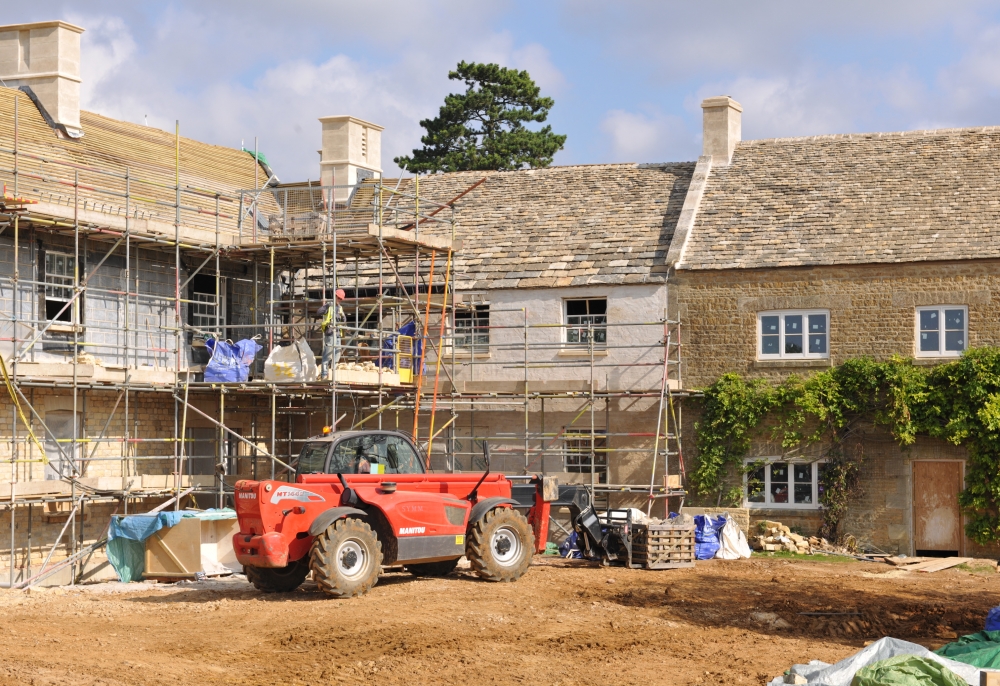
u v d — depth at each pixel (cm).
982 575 2305
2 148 2442
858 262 2661
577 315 2919
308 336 2969
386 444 1972
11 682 1145
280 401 2905
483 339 2972
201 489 2511
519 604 1748
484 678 1283
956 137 3053
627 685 1259
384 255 2722
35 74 2680
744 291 2762
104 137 2836
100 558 2414
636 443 2808
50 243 2364
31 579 2106
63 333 2377
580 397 2830
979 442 2531
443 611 1664
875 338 2658
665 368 2677
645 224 3023
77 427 2397
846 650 1468
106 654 1340
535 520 2212
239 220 2783
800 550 2575
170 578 2117
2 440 2086
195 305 2755
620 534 2294
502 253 3053
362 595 1800
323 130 3362
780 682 1102
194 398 2670
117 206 2578
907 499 2609
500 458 2928
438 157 5884
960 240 2642
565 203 3216
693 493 2769
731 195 3034
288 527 1798
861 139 3144
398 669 1312
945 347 2617
